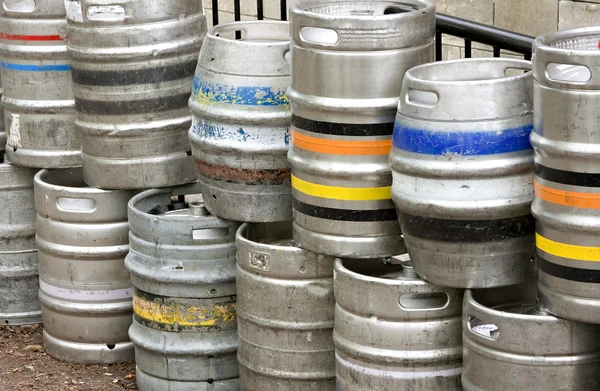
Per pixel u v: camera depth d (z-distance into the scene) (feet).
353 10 13.78
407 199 11.71
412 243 12.03
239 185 14.06
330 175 12.63
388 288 12.29
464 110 11.20
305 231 13.17
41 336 18.33
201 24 15.56
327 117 12.44
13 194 18.04
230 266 14.74
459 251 11.65
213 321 14.96
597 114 10.23
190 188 16.14
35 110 16.84
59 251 16.52
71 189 16.15
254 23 15.02
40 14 16.52
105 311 16.69
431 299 12.82
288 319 13.71
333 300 13.56
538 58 10.59
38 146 17.04
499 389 11.59
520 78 11.29
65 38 16.65
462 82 11.19
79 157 17.04
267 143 13.74
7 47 16.83
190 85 15.51
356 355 12.75
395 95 12.25
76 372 16.87
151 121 15.38
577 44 11.59
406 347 12.44
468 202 11.38
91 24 15.03
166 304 14.98
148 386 15.56
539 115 10.73
